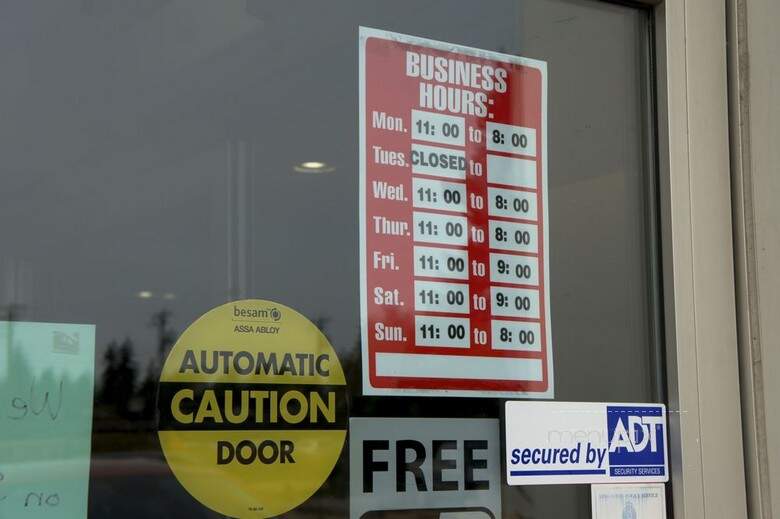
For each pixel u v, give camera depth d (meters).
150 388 1.47
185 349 1.51
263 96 1.63
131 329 1.47
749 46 2.09
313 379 1.62
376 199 1.72
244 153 1.60
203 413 1.51
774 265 2.05
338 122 1.70
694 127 2.05
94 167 1.47
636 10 2.09
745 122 2.08
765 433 1.99
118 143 1.49
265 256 1.60
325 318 1.64
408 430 1.70
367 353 1.67
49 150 1.44
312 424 1.61
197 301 1.53
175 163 1.54
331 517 1.61
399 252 1.73
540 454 1.83
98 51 1.49
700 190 2.04
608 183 2.00
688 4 2.09
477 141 1.85
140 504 1.45
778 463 1.99
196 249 1.54
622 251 2.00
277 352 1.59
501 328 1.82
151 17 1.54
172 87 1.55
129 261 1.48
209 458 1.51
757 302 2.03
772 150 2.08
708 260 2.03
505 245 1.85
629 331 1.97
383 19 1.77
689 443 1.95
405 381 1.70
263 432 1.56
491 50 1.90
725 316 2.03
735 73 2.10
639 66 2.08
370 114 1.74
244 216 1.59
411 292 1.73
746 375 2.02
